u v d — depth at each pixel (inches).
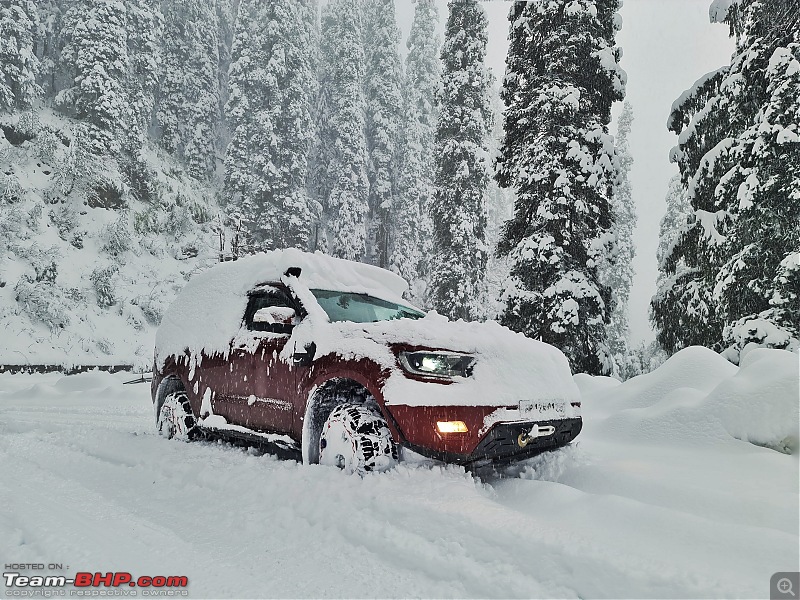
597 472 136.5
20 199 1370.6
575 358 569.9
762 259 419.5
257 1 2180.1
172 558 98.3
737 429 158.2
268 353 169.0
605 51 603.8
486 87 1163.9
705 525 94.1
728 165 455.5
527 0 658.2
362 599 82.2
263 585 87.4
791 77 405.4
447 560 92.4
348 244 1766.7
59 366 1099.9
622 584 80.3
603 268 613.0
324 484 128.3
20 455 194.2
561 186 581.6
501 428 126.3
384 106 2017.7
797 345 385.7
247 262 209.9
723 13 498.0
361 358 139.5
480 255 1125.7
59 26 1713.8
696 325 490.9
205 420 191.2
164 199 1673.2
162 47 1955.0
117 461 179.5
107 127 1530.5
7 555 99.7
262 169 1718.8
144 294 1391.5
